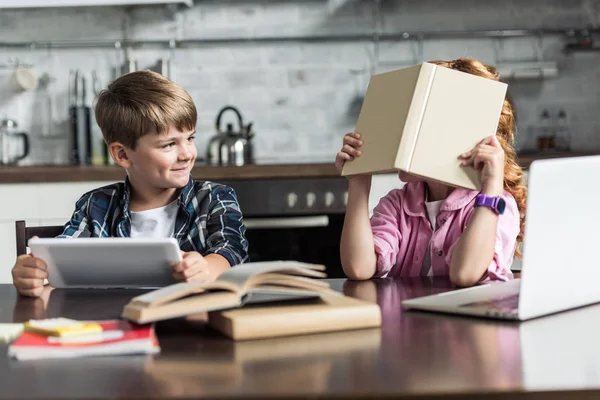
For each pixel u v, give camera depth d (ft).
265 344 2.95
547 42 11.84
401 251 5.40
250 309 3.21
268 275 3.37
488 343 2.93
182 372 2.57
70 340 2.93
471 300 3.64
